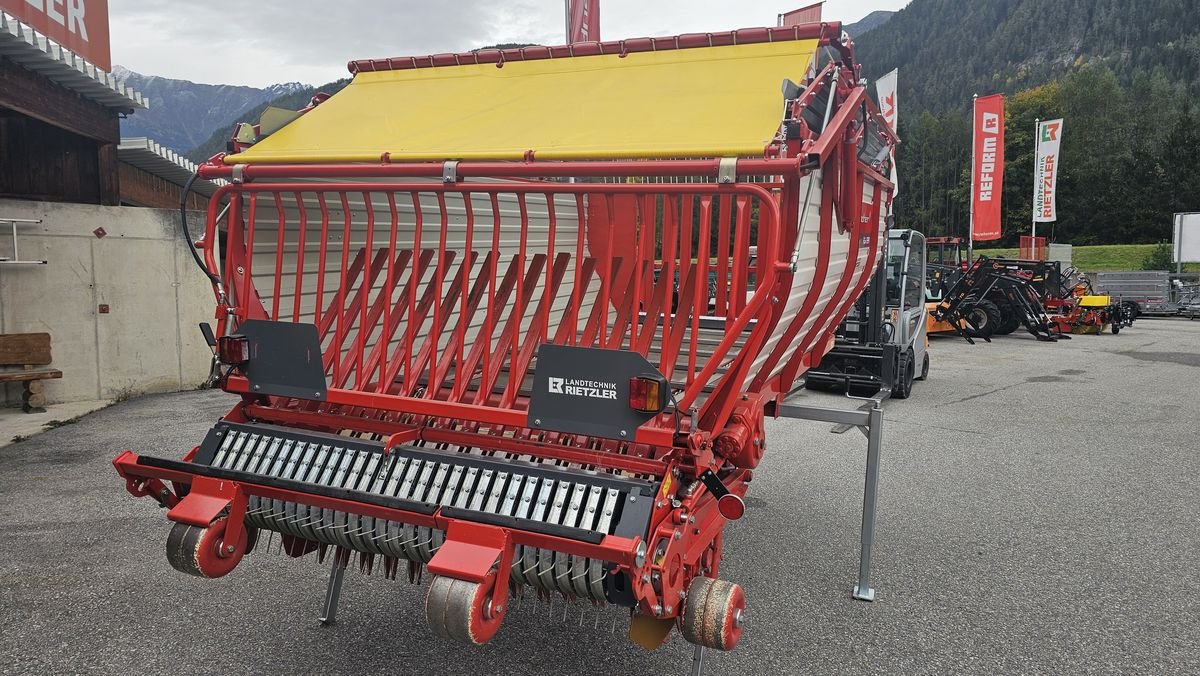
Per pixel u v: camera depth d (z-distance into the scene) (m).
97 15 9.10
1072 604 3.85
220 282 2.80
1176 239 29.39
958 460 6.71
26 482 5.72
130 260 9.17
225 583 3.88
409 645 3.27
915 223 81.06
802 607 3.78
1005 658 3.30
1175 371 12.55
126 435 7.20
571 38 8.92
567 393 2.35
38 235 8.55
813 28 2.82
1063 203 66.31
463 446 2.74
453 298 3.03
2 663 3.11
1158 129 75.88
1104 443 7.39
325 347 3.06
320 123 3.11
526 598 3.68
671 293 2.47
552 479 2.38
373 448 2.63
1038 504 5.49
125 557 4.25
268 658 3.16
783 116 2.39
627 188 2.34
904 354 9.64
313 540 2.81
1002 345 16.91
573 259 4.52
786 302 2.34
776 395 3.55
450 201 3.60
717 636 2.28
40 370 8.42
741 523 5.02
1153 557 4.49
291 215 2.95
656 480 2.41
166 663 3.12
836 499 5.54
